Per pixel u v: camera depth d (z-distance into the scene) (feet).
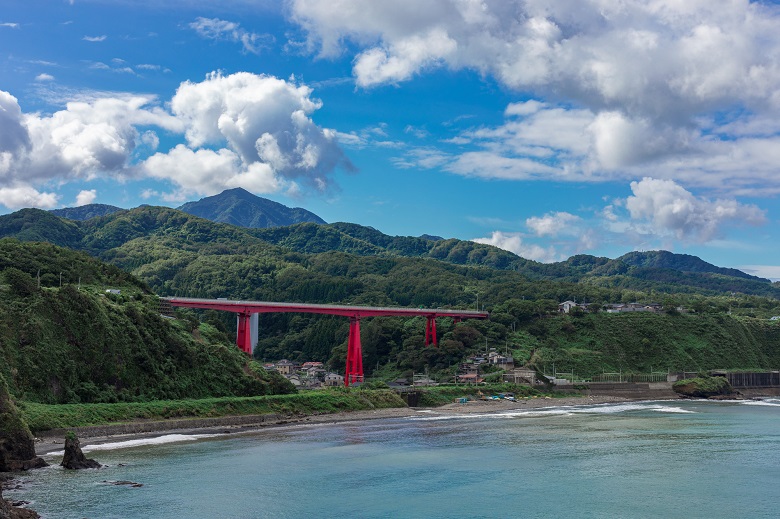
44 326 449.89
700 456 392.06
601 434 475.72
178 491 294.87
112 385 466.70
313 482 319.88
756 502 293.02
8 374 408.26
